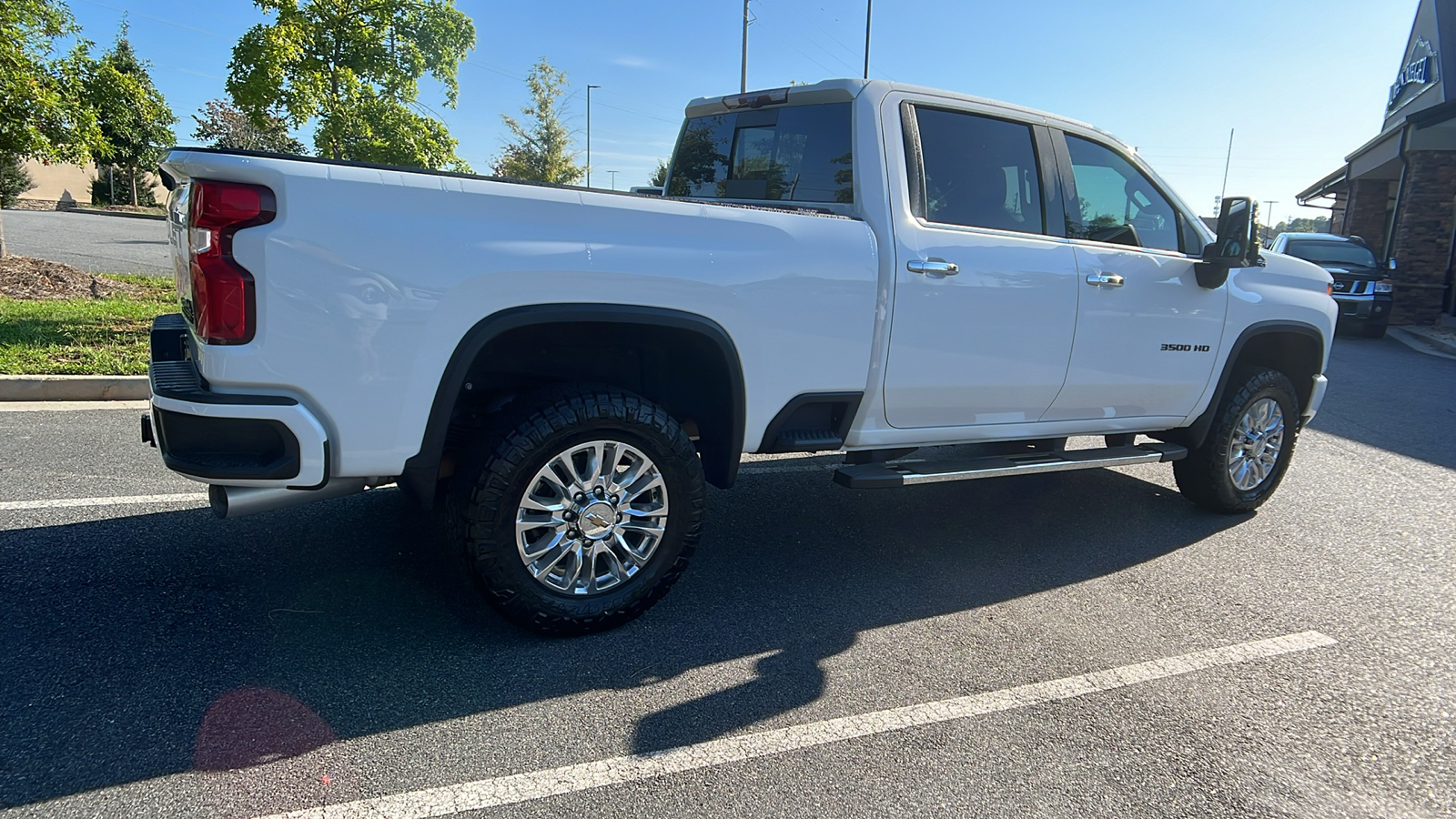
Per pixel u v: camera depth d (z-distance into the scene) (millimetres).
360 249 2533
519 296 2760
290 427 2525
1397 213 18156
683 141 4602
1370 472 6254
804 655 3133
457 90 10625
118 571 3455
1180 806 2387
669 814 2244
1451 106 16094
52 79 8969
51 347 6746
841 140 3668
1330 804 2436
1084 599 3775
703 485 3246
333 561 3674
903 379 3621
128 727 2455
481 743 2496
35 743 2357
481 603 3375
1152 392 4445
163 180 3363
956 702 2863
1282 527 4918
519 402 2992
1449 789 2525
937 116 3783
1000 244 3789
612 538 3145
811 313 3320
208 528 3939
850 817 2270
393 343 2609
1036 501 5227
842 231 3398
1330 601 3867
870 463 3828
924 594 3748
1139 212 4449
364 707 2633
